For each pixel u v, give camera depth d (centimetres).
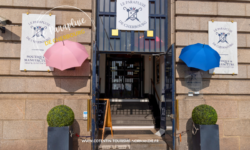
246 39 599
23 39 542
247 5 601
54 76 547
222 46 589
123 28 614
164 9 634
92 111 512
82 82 550
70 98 539
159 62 891
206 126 483
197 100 567
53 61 488
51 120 456
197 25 587
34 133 526
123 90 1135
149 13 630
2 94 537
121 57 1148
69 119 467
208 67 518
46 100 530
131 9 618
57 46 502
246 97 590
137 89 1141
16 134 524
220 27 592
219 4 594
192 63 517
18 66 540
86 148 529
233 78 589
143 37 626
